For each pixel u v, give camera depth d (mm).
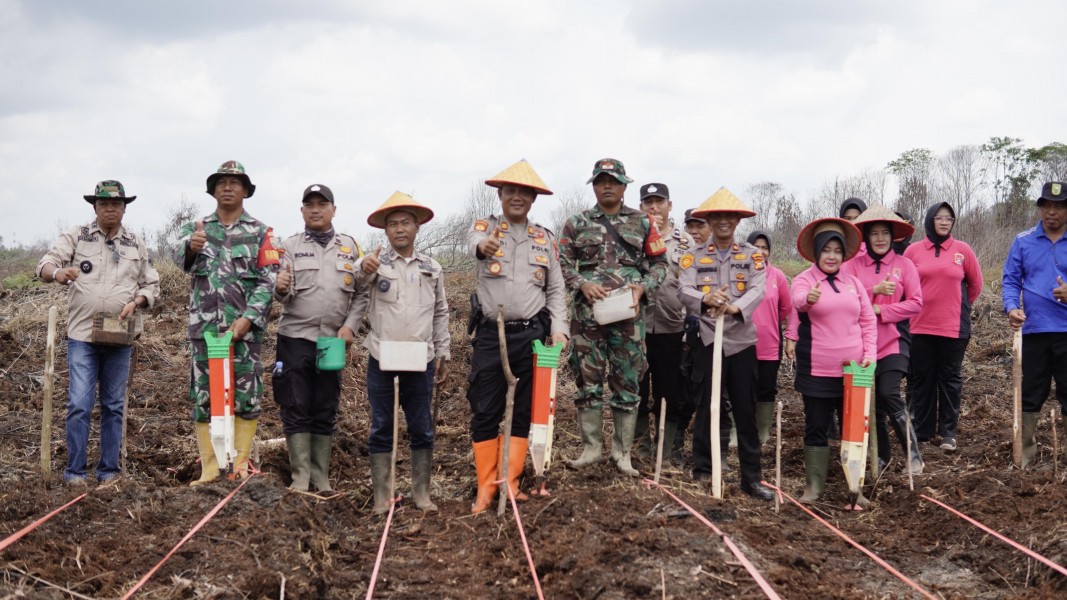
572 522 5629
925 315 8539
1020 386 7367
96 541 5070
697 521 5512
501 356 6074
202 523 5324
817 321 6824
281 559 5023
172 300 13281
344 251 6758
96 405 9250
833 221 6992
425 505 6547
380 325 6336
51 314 6574
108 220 6980
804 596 4691
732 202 6719
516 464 6426
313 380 6754
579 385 7152
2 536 4980
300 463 6539
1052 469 7340
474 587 5000
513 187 6344
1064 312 7488
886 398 7129
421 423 6504
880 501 6855
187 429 8711
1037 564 5129
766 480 7641
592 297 6664
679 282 7004
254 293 6535
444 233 18484
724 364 6770
